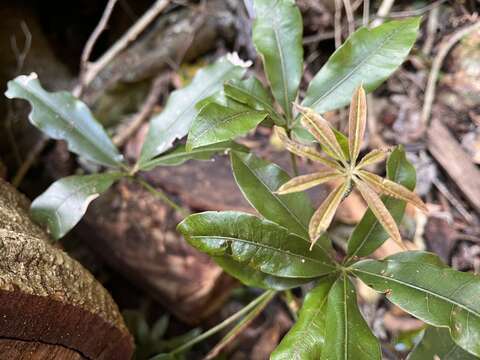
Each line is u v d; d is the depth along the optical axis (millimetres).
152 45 655
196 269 519
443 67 599
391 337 515
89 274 336
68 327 295
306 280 322
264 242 299
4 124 617
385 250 529
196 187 545
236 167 315
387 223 255
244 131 293
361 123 256
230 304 560
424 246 546
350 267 313
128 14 682
